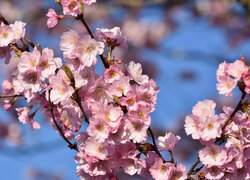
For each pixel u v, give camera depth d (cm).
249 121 162
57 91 161
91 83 161
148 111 160
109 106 160
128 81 160
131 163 163
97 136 159
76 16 163
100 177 164
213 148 161
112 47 165
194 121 161
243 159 161
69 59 162
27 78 163
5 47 167
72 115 165
